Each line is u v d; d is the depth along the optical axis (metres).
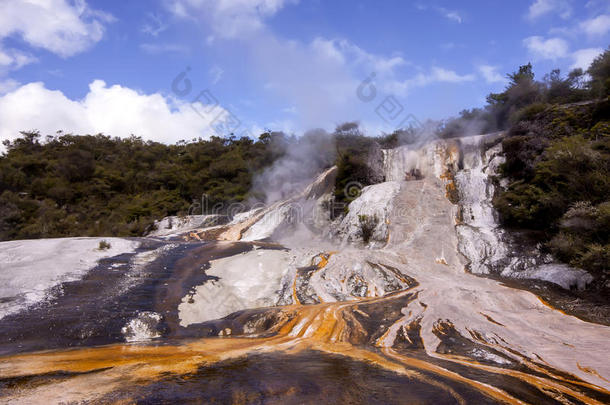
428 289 7.82
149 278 8.09
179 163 35.28
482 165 15.18
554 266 8.52
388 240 12.07
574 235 8.94
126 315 6.01
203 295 7.43
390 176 17.95
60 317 5.73
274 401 2.89
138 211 24.48
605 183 9.20
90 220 24.44
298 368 3.81
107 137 45.31
